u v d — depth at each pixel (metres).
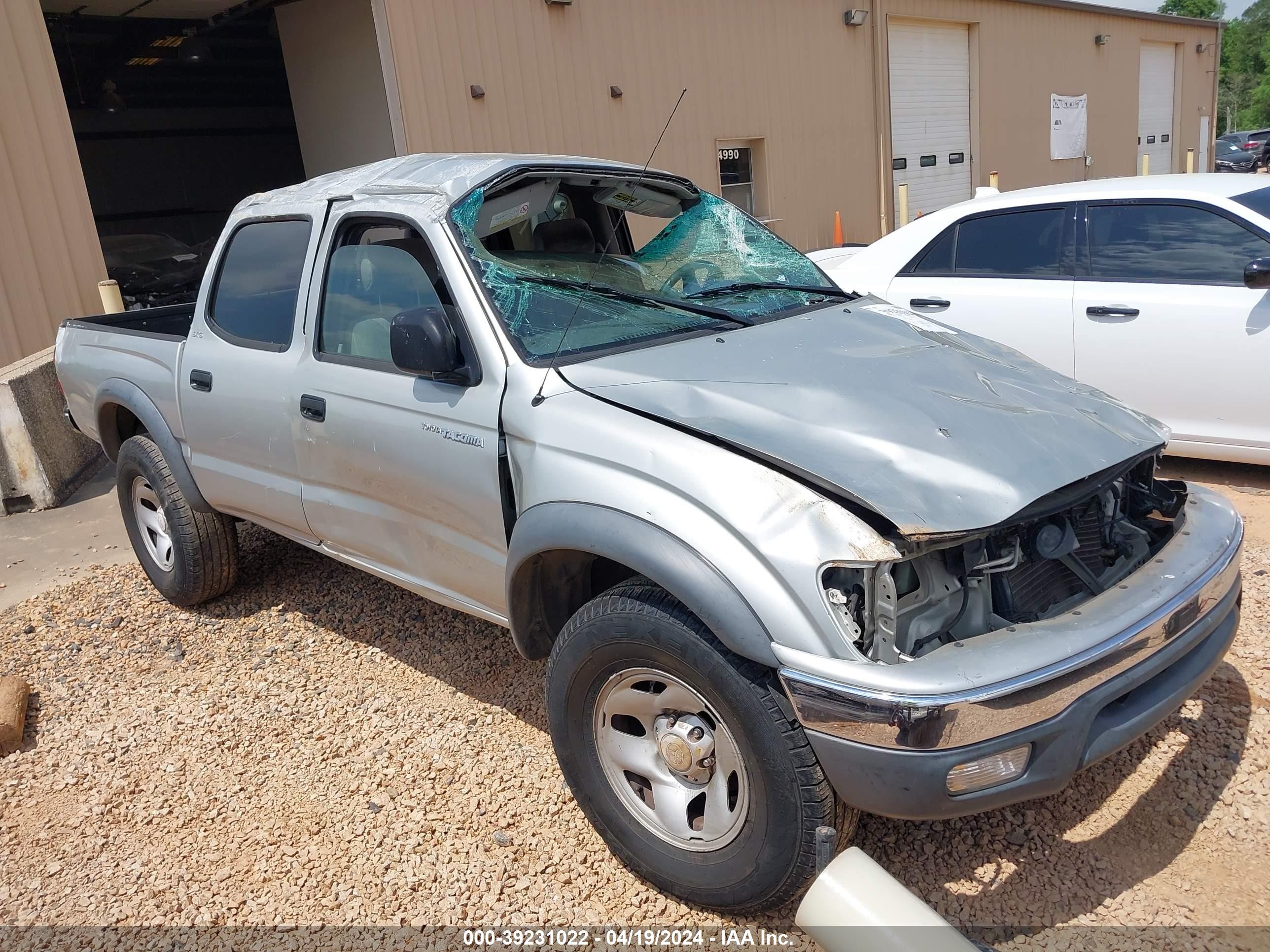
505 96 10.63
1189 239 5.09
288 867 2.83
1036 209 5.61
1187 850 2.61
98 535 5.94
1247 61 76.69
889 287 6.10
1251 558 4.27
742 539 2.19
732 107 13.42
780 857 2.21
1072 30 20.64
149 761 3.43
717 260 3.81
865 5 15.39
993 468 2.30
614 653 2.44
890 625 2.12
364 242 3.35
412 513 3.15
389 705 3.66
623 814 2.57
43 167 8.42
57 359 5.10
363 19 10.64
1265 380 4.82
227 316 3.98
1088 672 2.12
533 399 2.69
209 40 14.67
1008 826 2.75
